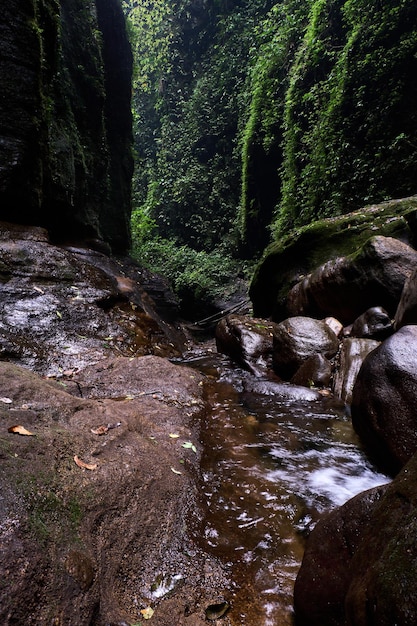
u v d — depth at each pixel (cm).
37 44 625
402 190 885
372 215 782
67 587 137
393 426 280
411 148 873
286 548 205
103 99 1073
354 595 126
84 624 132
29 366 390
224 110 2089
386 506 144
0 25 584
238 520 224
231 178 2050
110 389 380
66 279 565
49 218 769
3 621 117
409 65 886
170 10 2364
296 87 1294
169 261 1923
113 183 1272
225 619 162
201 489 245
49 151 715
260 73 1602
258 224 1733
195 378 454
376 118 944
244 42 2008
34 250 577
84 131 1012
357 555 142
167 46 2431
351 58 1006
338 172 1036
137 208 2369
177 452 270
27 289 503
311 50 1225
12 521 146
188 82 2442
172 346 634
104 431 248
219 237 2044
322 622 151
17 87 606
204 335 1519
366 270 582
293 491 256
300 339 520
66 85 905
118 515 187
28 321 456
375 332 495
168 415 330
